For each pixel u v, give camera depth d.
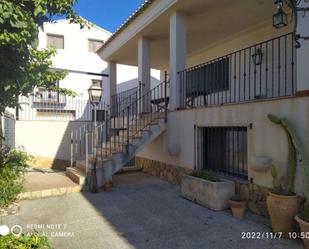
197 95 6.84
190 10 6.62
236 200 4.34
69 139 10.38
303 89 3.77
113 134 8.85
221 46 9.12
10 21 2.55
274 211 3.53
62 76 6.57
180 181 6.36
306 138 3.63
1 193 4.69
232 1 6.16
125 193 5.77
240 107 4.69
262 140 4.27
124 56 10.20
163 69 12.71
